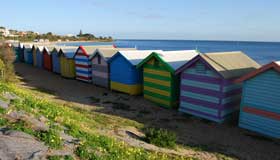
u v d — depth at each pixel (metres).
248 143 13.73
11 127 7.93
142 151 9.77
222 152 12.44
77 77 31.08
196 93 17.89
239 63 18.16
